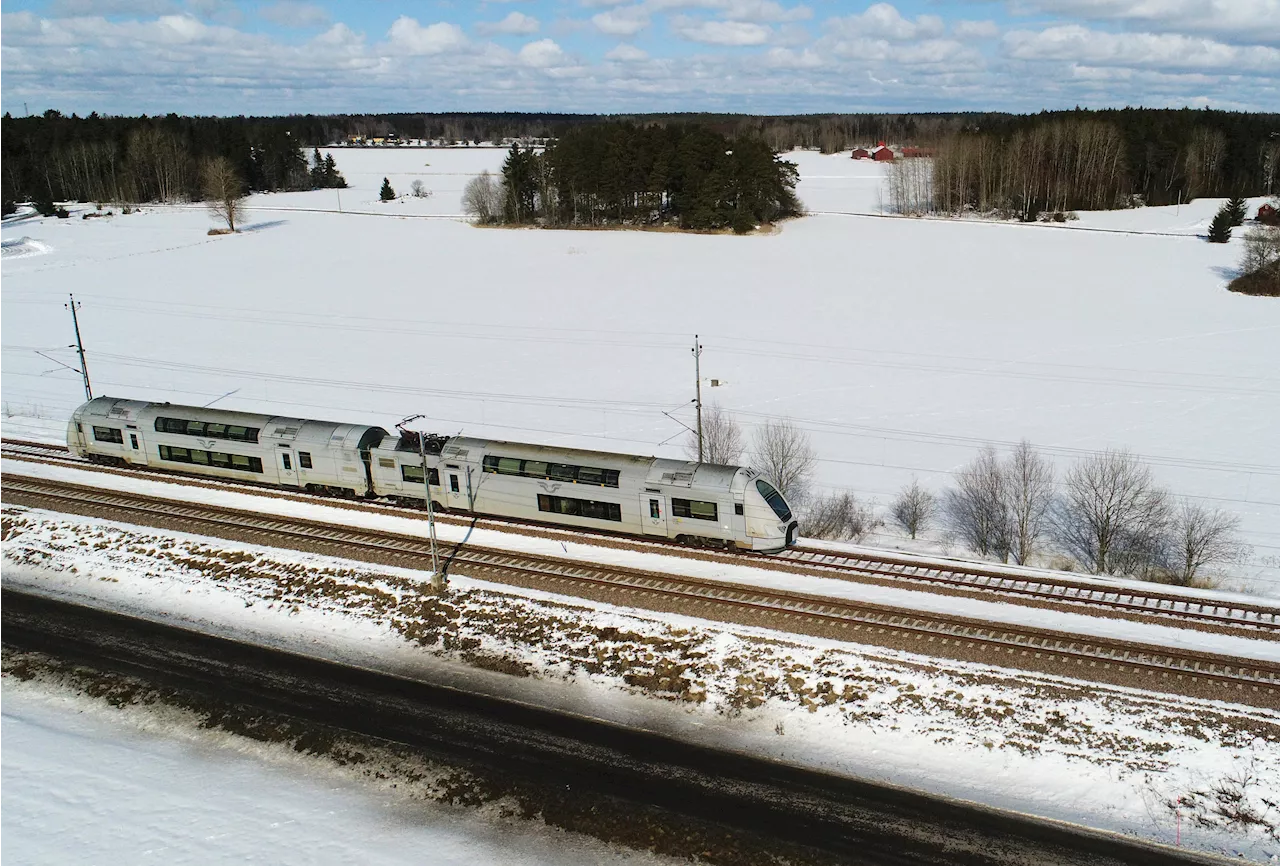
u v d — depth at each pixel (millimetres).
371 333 85250
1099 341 78375
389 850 25000
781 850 24609
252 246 136375
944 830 25250
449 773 27938
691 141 143000
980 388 66000
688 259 119500
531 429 58438
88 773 28359
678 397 64938
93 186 189500
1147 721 28828
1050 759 27641
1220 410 60219
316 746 29391
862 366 71750
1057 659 31953
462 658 33906
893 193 176750
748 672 32219
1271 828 24906
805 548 40688
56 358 77562
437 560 38281
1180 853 24281
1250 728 28312
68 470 51969
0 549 43156
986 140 162875
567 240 136375
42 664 34375
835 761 28125
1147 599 36250
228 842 25359
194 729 30453
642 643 34125
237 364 75625
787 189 155250
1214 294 96188
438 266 118438
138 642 35781
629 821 25797
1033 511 46000
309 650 34906
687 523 40250
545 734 29641
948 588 37000
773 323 86312
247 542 42969
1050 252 121312
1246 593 37688
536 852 24844
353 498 47406
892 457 53812
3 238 140625
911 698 30469
